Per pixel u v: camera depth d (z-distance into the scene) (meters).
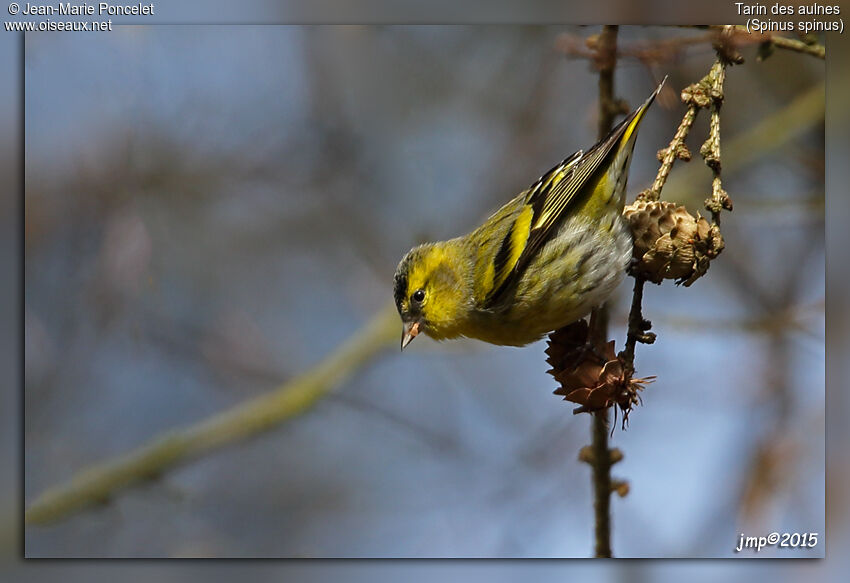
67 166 12.14
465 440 13.14
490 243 8.74
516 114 13.34
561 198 8.27
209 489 13.02
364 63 13.41
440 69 13.47
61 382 12.61
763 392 11.17
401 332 12.69
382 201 13.95
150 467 12.37
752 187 12.93
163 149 12.67
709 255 6.37
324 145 13.77
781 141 12.02
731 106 12.77
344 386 13.54
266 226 13.75
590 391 6.53
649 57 8.00
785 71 12.62
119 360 12.94
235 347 13.50
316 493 13.05
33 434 12.61
